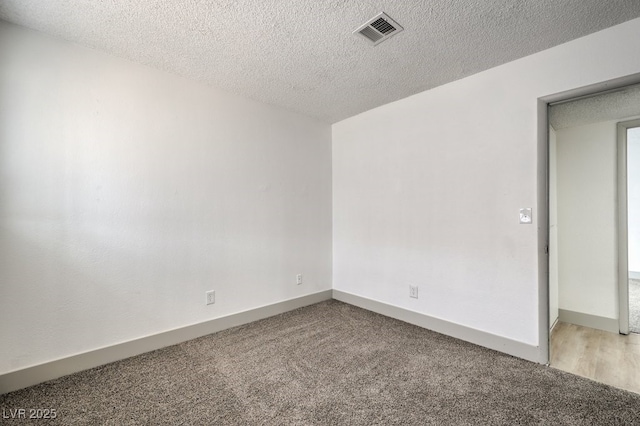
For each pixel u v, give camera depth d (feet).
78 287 6.76
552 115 7.92
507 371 6.73
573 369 6.79
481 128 8.07
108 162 7.18
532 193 7.18
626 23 5.95
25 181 6.15
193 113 8.64
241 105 9.75
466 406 5.53
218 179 9.18
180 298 8.36
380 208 10.77
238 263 9.63
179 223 8.35
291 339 8.48
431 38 6.51
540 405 5.54
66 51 6.63
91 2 5.39
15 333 6.04
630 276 8.47
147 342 7.70
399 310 10.09
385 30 6.23
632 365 6.90
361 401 5.69
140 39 6.59
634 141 8.16
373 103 10.44
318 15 5.75
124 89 7.43
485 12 5.64
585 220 8.84
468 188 8.34
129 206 7.50
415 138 9.63
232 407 5.51
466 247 8.39
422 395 5.87
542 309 7.07
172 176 8.23
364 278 11.35
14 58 6.04
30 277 6.21
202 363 7.11
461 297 8.51
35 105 6.26
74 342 6.70
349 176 11.94
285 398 5.78
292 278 11.21
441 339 8.46
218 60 7.50
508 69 7.57
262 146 10.31
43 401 5.65
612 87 6.25
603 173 8.54
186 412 5.37
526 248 7.29
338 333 8.91
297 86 9.02
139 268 7.64
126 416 5.25
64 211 6.60
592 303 8.82
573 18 5.82
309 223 11.81
